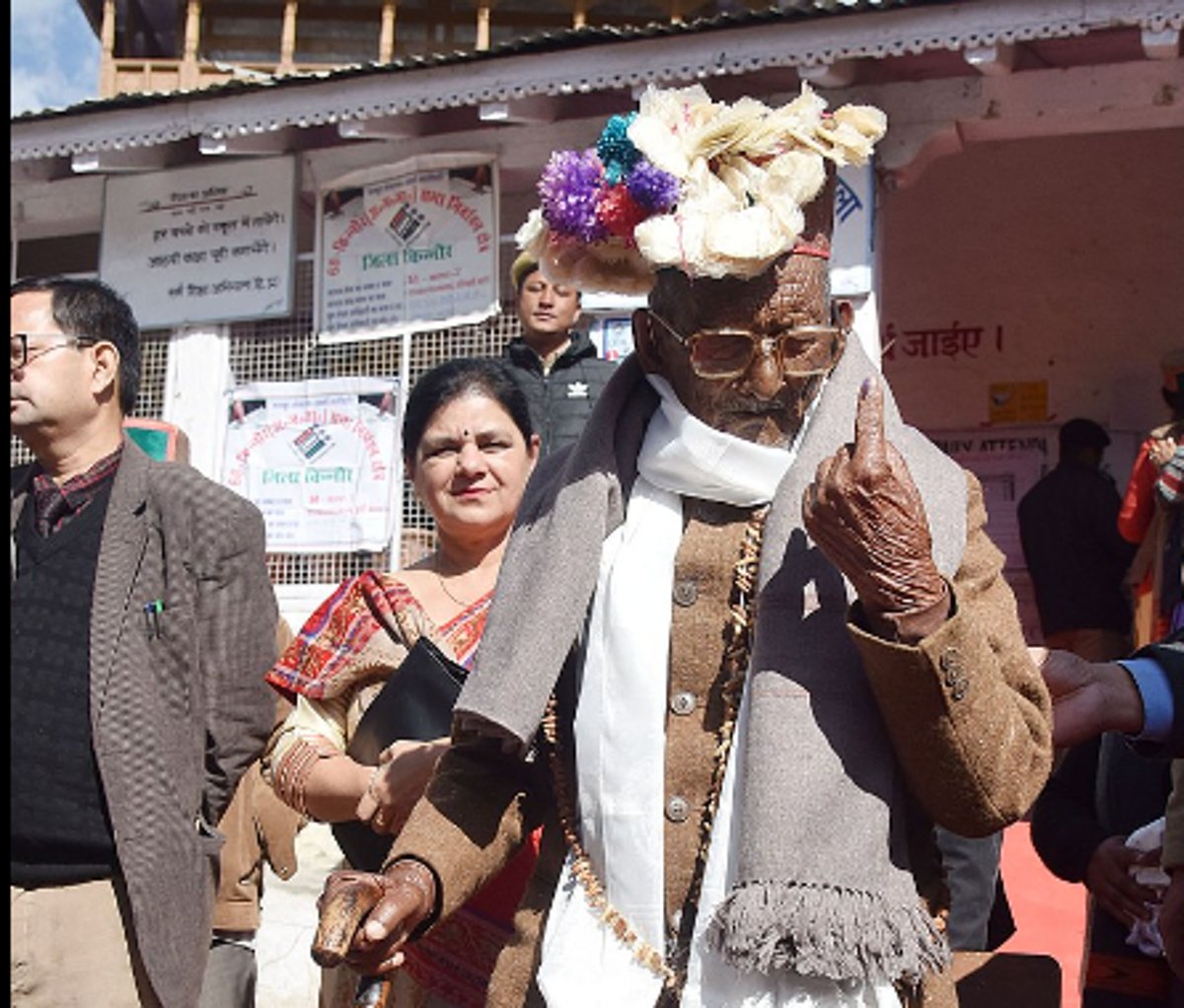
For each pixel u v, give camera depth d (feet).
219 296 29.17
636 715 7.95
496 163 27.73
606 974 7.80
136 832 12.26
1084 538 30.12
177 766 12.60
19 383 12.98
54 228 30.83
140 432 21.59
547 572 8.12
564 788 8.29
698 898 7.79
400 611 12.58
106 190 30.09
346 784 11.69
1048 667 8.42
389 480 27.61
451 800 8.55
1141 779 11.56
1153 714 8.44
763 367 8.00
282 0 83.41
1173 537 23.53
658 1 84.12
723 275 7.88
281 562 27.91
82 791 12.35
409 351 27.89
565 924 7.98
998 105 25.48
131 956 12.26
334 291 28.55
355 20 84.79
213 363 29.01
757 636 7.62
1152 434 25.59
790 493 7.80
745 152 8.08
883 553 7.04
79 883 12.31
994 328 36.83
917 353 37.19
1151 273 36.14
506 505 12.99
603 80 25.88
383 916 7.98
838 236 25.20
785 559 7.65
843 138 8.06
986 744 7.12
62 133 29.30
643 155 8.21
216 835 13.01
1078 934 20.53
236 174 29.32
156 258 29.68
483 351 27.53
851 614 7.24
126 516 13.00
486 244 27.61
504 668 7.98
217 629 12.90
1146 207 36.27
